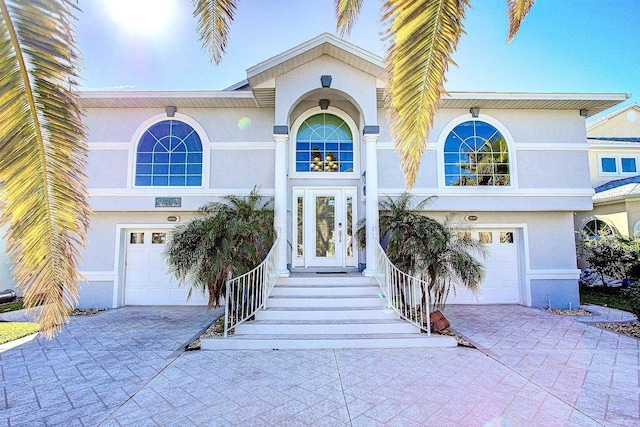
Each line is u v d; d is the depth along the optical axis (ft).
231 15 16.56
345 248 32.71
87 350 20.54
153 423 12.28
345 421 12.34
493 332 24.20
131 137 32.58
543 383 15.58
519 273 34.22
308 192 33.24
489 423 12.17
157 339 22.76
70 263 9.15
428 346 20.86
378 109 32.50
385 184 31.60
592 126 57.47
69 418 12.66
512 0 16.19
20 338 23.11
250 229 24.61
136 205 31.81
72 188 8.79
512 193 31.89
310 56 28.35
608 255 39.52
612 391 14.75
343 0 17.70
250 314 22.77
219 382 15.74
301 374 16.65
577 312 30.96
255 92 29.60
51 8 7.87
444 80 11.84
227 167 32.42
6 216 8.18
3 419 12.60
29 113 8.00
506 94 31.22
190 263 23.85
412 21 10.91
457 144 32.68
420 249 24.30
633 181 46.21
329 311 23.18
